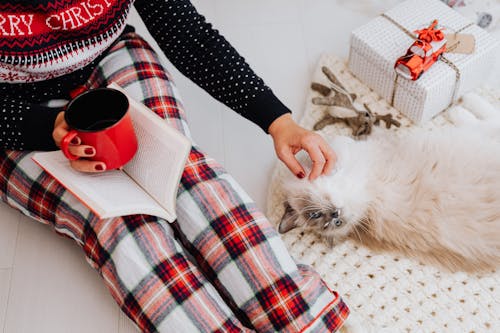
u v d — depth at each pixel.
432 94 1.39
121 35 1.26
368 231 1.24
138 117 1.00
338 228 1.20
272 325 0.98
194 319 0.94
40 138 1.04
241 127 1.56
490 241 1.14
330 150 1.12
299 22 1.79
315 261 1.25
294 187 1.19
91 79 1.22
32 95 1.15
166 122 1.03
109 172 1.03
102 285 1.28
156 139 0.99
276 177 1.39
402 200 1.20
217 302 0.98
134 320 0.99
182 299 0.95
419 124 1.48
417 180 1.21
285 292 0.97
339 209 1.16
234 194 1.04
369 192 1.20
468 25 1.47
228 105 1.18
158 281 0.96
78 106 0.91
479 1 1.65
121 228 0.99
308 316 0.97
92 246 1.04
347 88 1.59
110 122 0.95
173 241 1.01
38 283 1.29
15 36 0.97
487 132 1.30
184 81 1.67
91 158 0.94
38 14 0.97
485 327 1.11
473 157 1.20
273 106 1.14
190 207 1.03
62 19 0.98
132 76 1.18
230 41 1.76
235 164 1.48
